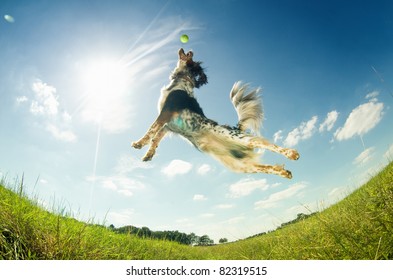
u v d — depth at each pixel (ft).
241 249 19.97
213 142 23.32
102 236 13.21
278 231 16.80
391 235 7.48
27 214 9.73
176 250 20.81
